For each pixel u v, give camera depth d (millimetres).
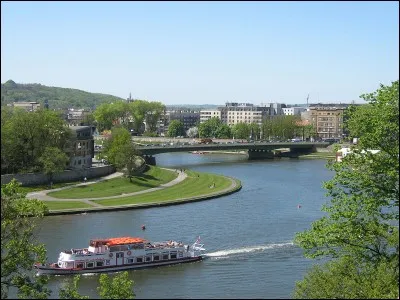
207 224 145750
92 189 196125
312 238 61156
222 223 147125
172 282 100000
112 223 146125
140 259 110500
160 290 95062
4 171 199750
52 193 184875
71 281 101938
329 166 63094
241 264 109812
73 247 119812
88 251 110312
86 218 152125
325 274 60625
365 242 61438
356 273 59938
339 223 59938
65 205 165500
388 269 56500
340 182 60500
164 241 126188
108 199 179875
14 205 63312
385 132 57438
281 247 121625
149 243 114250
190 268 108625
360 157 59062
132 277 104375
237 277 101500
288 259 112312
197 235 133500
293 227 141500
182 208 170125
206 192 197875
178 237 131500
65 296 59438
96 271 107625
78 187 197000
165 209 168375
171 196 188750
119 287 59562
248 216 156750
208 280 100312
